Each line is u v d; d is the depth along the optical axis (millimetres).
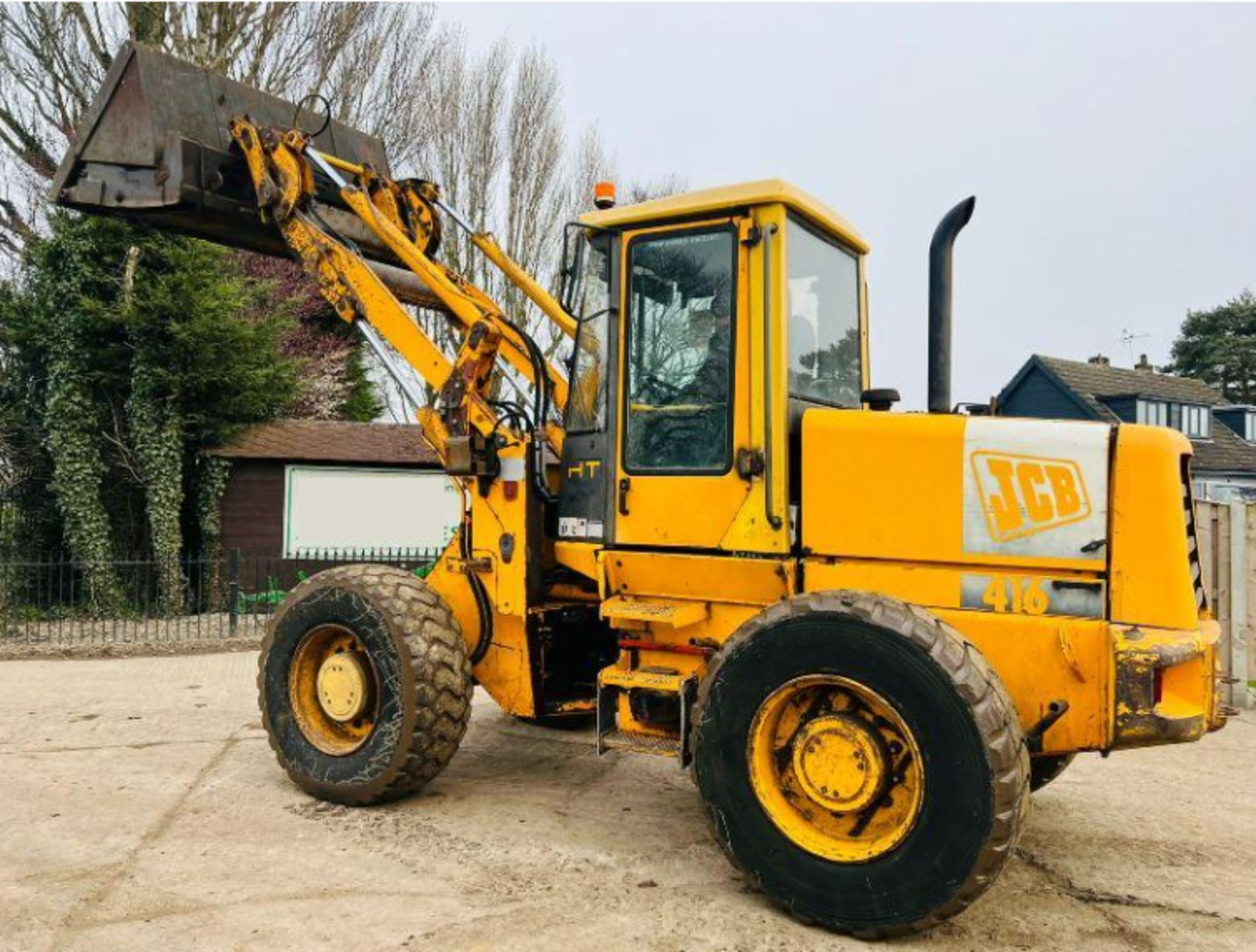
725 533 4086
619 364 4375
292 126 6324
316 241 5543
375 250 6090
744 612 4164
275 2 18062
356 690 4719
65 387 12695
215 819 4535
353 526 14234
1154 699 3418
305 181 5633
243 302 13906
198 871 3900
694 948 3305
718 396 4133
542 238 19609
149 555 13805
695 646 4254
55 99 16375
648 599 4383
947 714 3234
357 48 18984
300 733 4867
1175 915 3707
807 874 3457
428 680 4555
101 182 5781
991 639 3637
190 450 13820
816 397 4402
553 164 19797
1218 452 28500
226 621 12078
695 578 4199
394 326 5281
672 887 3836
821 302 4527
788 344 4062
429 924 3449
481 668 4988
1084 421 3680
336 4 18625
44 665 9102
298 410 18891
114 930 3357
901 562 3807
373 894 3699
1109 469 3551
